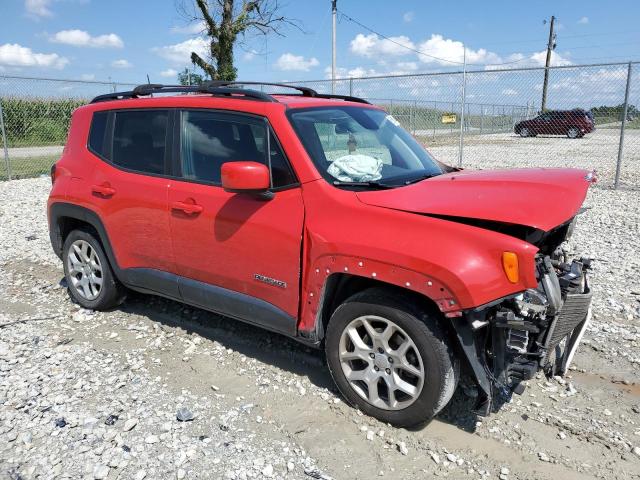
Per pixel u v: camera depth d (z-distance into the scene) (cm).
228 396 354
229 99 385
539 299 291
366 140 392
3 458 290
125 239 438
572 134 1948
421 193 321
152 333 448
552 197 308
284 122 353
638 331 445
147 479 276
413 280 288
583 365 394
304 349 416
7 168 1338
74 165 477
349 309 322
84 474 278
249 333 444
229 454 296
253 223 354
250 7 1530
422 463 292
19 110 1691
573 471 286
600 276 575
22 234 797
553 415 333
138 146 433
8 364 392
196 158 394
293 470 284
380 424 324
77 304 513
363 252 303
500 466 290
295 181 340
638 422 327
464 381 363
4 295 542
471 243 281
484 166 1593
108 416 327
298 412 337
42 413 330
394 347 318
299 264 337
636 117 1289
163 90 447
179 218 395
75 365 393
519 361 304
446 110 2027
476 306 273
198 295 400
